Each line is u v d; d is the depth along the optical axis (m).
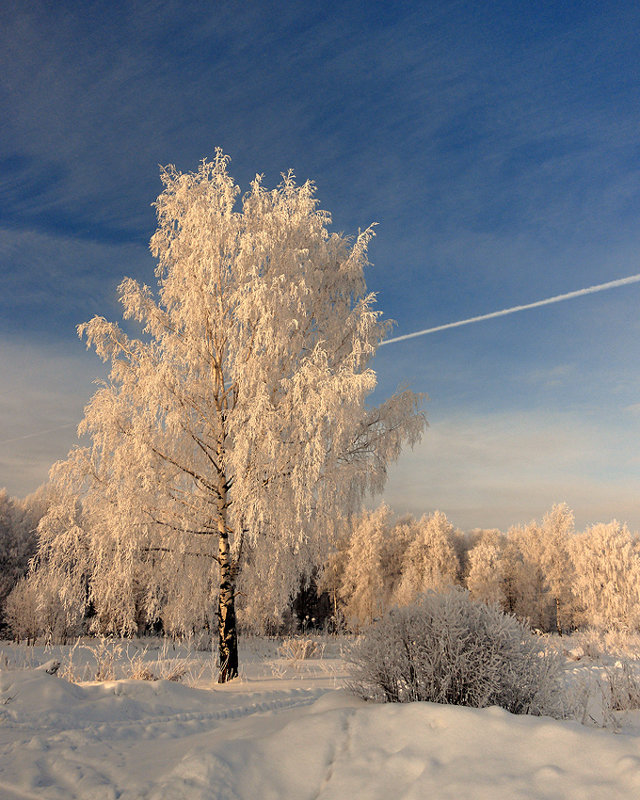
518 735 3.49
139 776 3.75
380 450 13.15
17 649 15.16
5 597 27.94
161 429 11.65
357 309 13.16
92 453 11.76
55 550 11.70
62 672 9.70
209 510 12.71
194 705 7.03
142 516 11.48
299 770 3.49
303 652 16.89
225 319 12.17
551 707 5.21
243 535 12.75
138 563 11.92
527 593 41.22
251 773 3.44
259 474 11.12
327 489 11.78
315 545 13.63
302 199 13.65
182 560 12.49
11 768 4.12
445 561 43.25
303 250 12.18
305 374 11.26
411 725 3.84
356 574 40.34
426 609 5.77
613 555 34.25
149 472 11.12
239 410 11.27
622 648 16.27
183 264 12.57
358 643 5.96
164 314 12.80
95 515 11.88
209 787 3.22
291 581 13.89
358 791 3.15
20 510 34.66
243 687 9.66
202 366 12.35
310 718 4.17
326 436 11.63
